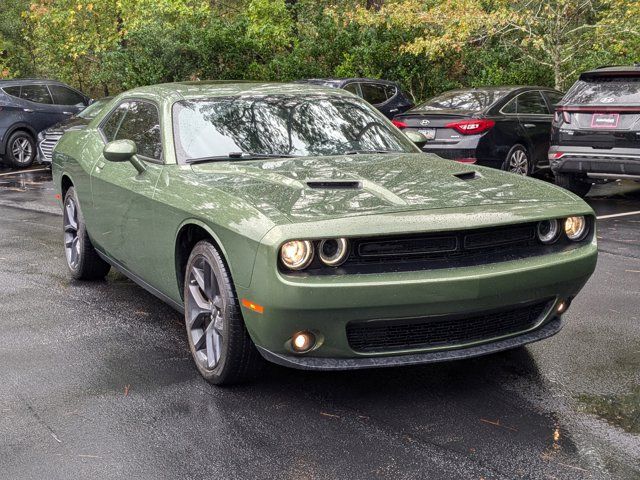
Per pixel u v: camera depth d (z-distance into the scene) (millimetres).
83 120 14039
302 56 19219
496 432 3383
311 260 3395
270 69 19656
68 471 3096
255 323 3537
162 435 3410
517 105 11289
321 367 3512
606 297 5555
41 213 9953
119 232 5031
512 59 18672
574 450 3205
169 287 4488
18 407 3742
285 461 3145
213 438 3369
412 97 18578
